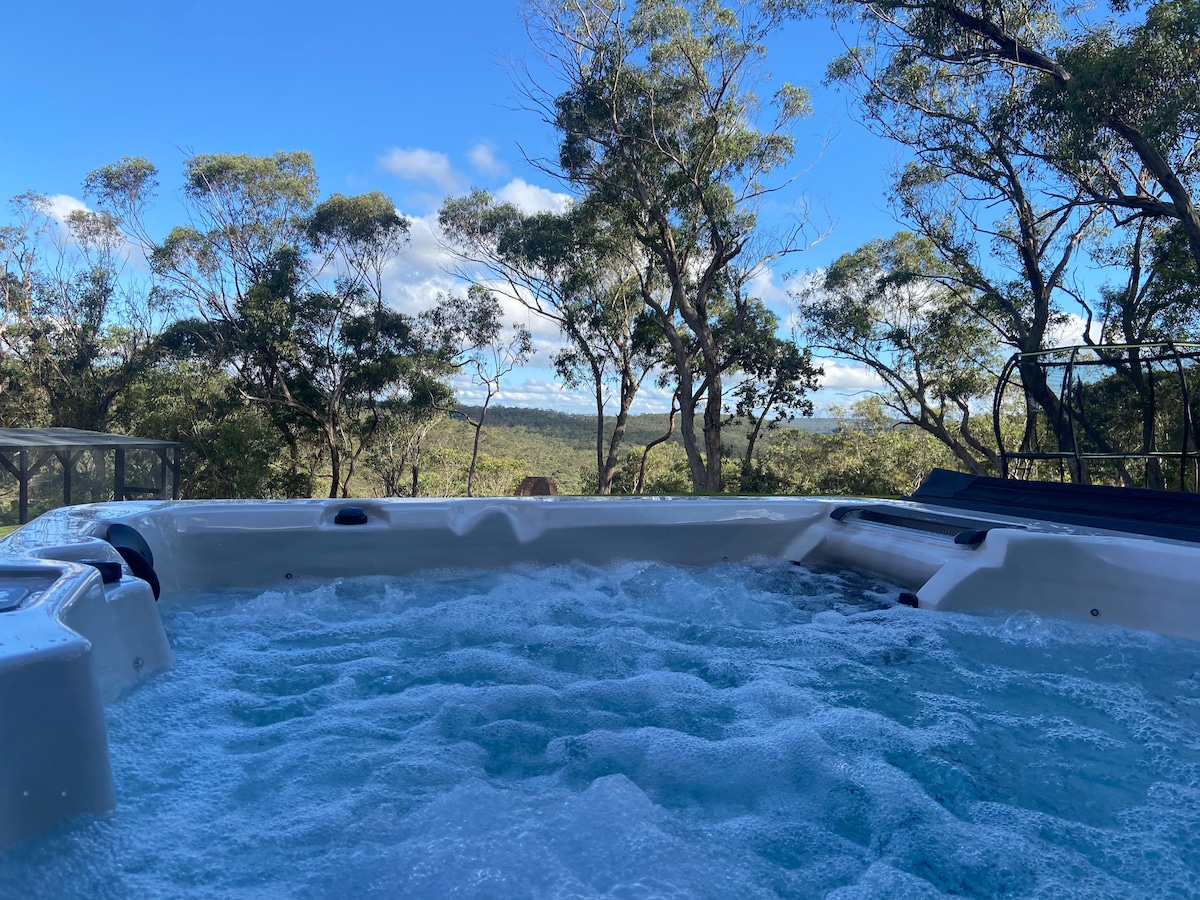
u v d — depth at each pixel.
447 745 1.48
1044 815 1.24
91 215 21.23
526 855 1.03
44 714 0.88
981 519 2.88
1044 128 10.52
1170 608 2.13
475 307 22.47
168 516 2.64
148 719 1.48
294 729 1.53
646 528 3.25
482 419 23.94
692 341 20.33
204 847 1.03
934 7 10.68
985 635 2.22
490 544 3.08
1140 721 1.63
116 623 1.51
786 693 1.77
